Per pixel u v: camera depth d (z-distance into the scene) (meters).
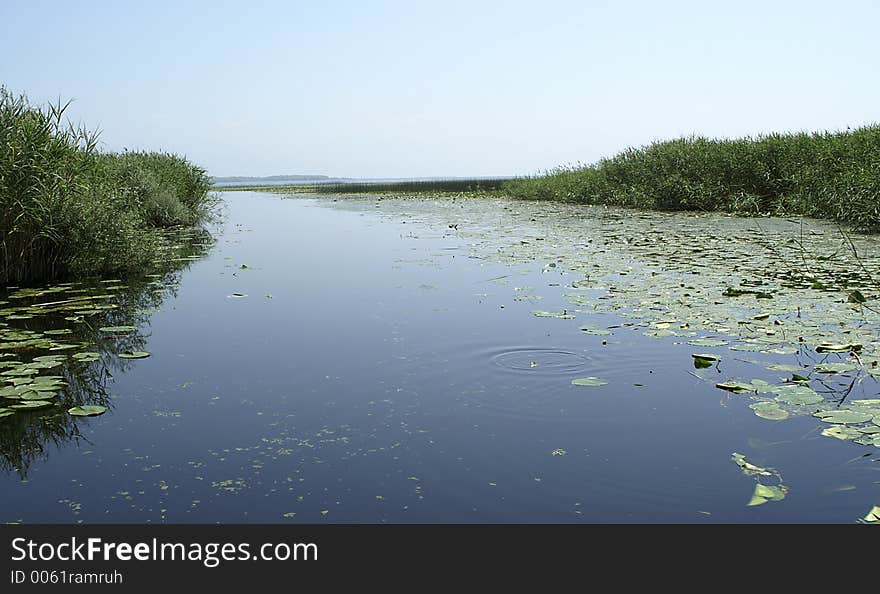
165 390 3.95
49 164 7.50
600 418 3.42
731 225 12.83
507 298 6.34
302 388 3.95
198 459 3.05
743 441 3.12
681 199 16.62
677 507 2.57
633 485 2.74
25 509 2.64
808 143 14.82
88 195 8.14
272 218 17.73
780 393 3.67
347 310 5.98
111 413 3.61
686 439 3.15
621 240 10.73
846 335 4.75
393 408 3.61
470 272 7.95
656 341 4.76
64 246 7.66
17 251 7.37
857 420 3.27
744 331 4.94
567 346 4.66
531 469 2.89
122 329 5.31
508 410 3.55
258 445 3.18
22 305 6.25
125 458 3.07
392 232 13.26
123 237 8.21
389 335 5.06
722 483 2.74
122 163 13.35
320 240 11.91
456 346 4.72
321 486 2.79
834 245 9.52
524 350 4.59
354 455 3.06
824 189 12.80
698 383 3.91
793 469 2.84
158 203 13.77
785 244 9.77
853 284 6.61
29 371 4.22
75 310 6.04
